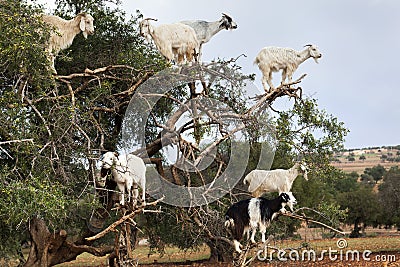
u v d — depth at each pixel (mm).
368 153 102125
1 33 9938
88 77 13430
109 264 12609
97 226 12672
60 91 14039
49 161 10781
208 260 22672
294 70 13227
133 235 15078
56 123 11062
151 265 22688
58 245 13141
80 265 26469
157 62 12359
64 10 15984
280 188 11984
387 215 39531
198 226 12883
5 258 15484
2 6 10625
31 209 8945
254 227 10719
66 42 12812
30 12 10719
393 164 87500
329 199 27156
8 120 9984
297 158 12922
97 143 13984
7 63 10727
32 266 13070
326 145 12758
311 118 12883
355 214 39844
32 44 10156
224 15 13688
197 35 13430
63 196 9828
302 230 27734
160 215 14672
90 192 11062
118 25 15695
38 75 10609
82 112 11648
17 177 10773
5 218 10422
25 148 9859
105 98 12570
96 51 15531
